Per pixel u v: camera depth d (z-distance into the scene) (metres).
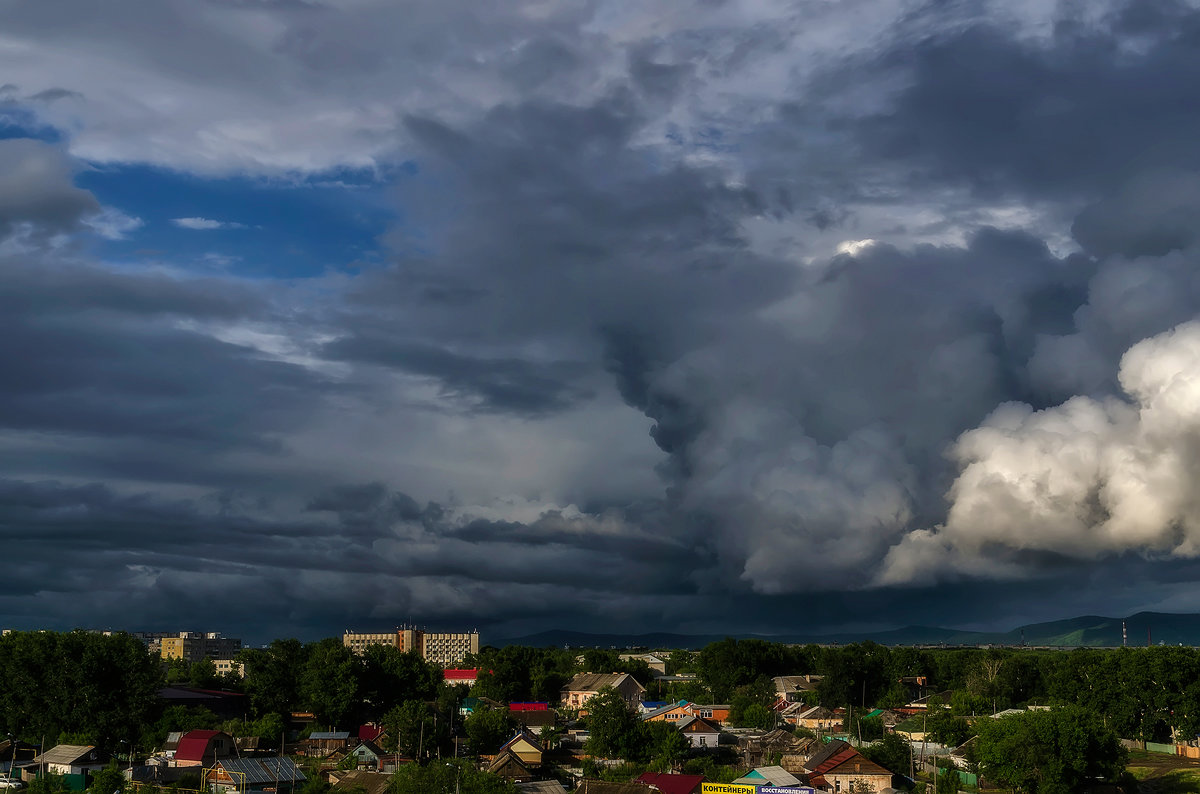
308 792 153.12
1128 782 171.12
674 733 191.50
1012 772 159.38
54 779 169.62
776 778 164.75
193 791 160.25
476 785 133.88
